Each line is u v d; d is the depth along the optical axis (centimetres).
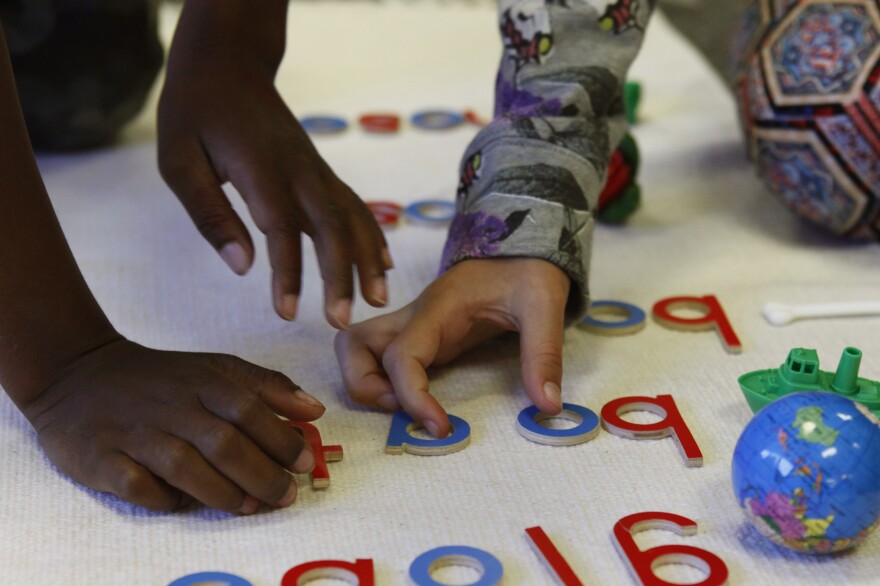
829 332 91
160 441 65
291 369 84
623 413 79
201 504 68
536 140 86
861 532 60
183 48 84
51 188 122
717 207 119
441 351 81
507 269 81
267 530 65
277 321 92
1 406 78
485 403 80
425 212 116
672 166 131
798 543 61
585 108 88
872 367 84
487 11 205
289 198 77
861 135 98
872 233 106
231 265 77
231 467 64
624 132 95
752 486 61
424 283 99
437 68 169
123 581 61
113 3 127
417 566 61
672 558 62
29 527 65
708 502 68
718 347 88
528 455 73
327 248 74
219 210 78
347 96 154
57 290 69
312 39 183
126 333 89
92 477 67
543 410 74
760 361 86
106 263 102
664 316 92
